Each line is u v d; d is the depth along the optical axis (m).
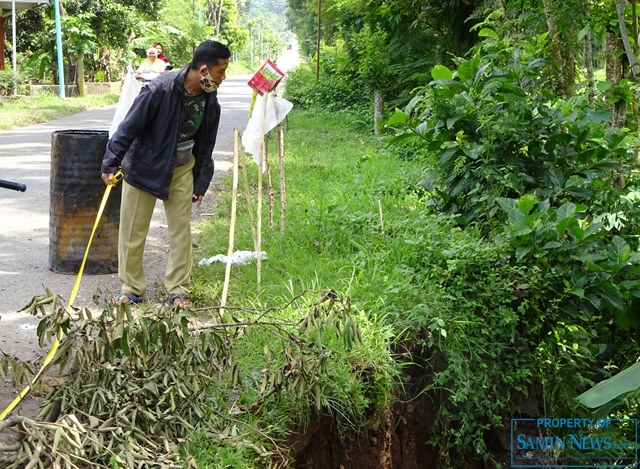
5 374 4.07
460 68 8.23
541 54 9.57
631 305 6.75
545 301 6.56
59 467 3.51
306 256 7.39
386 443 5.48
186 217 6.22
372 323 5.62
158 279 7.17
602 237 6.86
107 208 7.14
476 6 16.22
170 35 48.56
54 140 7.12
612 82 9.43
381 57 18.33
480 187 7.59
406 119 8.27
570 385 6.67
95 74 37.09
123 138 5.81
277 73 7.13
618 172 8.29
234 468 4.05
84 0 33.38
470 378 5.93
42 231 8.91
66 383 4.12
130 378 4.17
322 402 4.75
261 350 5.20
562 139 7.91
